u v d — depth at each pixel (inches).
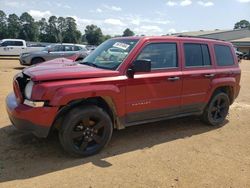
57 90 175.3
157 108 219.1
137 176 171.3
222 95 266.2
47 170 173.9
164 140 228.4
